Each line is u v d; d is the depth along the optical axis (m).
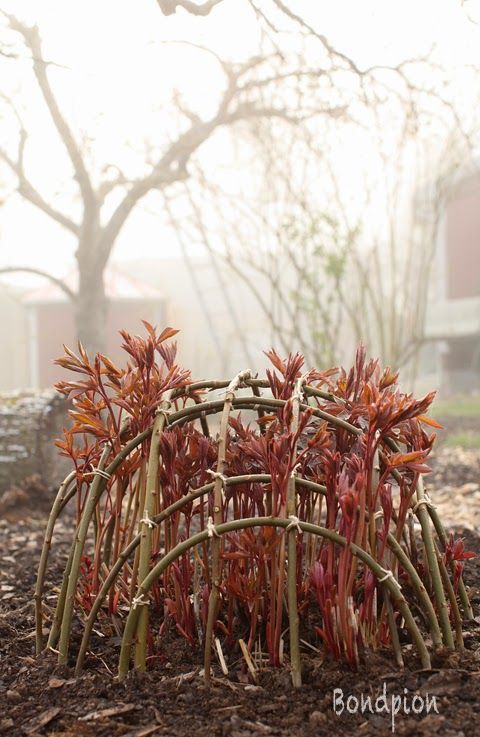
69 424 6.69
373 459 2.04
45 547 2.43
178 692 2.02
